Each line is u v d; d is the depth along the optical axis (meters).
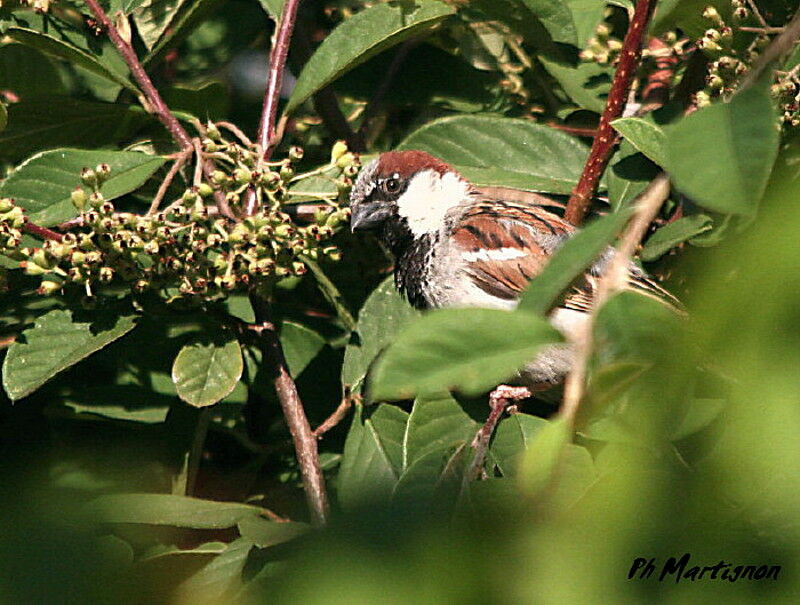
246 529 5.33
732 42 6.86
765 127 2.63
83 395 7.66
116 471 7.45
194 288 6.75
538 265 8.73
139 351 7.91
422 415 6.84
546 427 2.64
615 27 9.38
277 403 8.23
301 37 9.92
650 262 7.70
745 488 2.34
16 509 3.23
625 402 2.65
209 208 7.14
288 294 8.86
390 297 7.79
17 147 8.27
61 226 6.92
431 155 8.41
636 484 2.52
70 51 7.59
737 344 2.23
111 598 3.06
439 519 2.57
